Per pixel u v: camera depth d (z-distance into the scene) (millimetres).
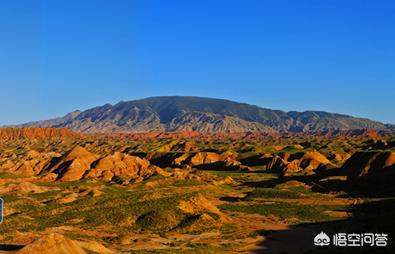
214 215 85688
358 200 105438
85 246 56719
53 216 88062
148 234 73688
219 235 73062
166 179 138625
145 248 63375
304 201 108188
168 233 75188
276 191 118312
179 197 92125
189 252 60188
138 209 86812
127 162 153125
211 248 63469
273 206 100125
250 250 63438
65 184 134750
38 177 147125
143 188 126312
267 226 81438
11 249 55531
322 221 84750
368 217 84188
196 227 77938
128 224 81125
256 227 80375
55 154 193250
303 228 78375
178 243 66875
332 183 125812
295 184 130250
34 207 96000
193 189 126062
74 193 112875
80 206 94438
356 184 121625
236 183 145750
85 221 83125
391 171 120625
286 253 61188
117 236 71250
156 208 86375
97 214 85938
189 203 89125
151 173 146875
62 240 51281
